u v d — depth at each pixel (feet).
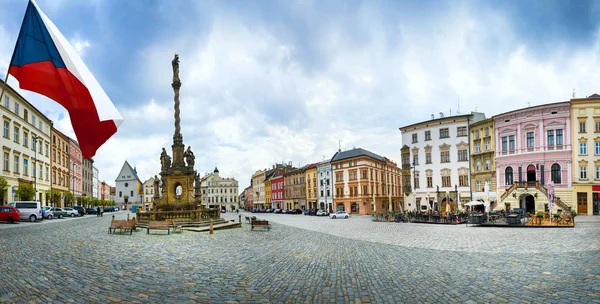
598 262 43.21
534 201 160.97
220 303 27.61
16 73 26.35
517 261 44.62
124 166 437.17
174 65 122.31
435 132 209.26
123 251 52.90
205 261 45.47
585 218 131.75
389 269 40.45
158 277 35.70
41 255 47.32
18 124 154.71
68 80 26.05
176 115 121.08
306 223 138.92
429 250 55.77
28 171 166.09
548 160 161.99
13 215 120.06
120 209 427.74
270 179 393.91
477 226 107.96
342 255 51.21
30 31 26.61
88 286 31.40
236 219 166.09
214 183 492.95
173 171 117.29
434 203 207.51
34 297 27.45
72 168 247.91
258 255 51.11
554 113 161.79
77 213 187.93
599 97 156.35
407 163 222.28
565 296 28.99
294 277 36.50
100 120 25.58
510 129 175.52
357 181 259.39
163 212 106.11
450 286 32.53
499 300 28.17
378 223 135.13
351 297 29.30
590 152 154.81
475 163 193.47
